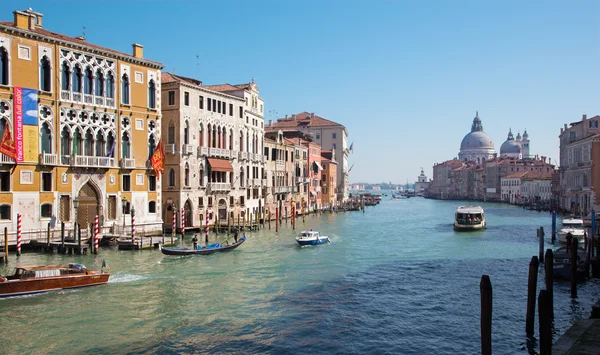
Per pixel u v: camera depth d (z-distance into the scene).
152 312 21.05
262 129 61.91
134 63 41.34
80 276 24.47
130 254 33.78
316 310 21.66
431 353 16.88
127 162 40.34
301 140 84.12
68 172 36.38
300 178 78.56
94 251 33.09
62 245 32.69
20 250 32.06
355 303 22.84
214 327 19.28
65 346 17.16
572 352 14.26
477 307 22.30
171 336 18.23
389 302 23.03
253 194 59.03
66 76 36.53
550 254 19.78
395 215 89.06
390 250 39.72
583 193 70.44
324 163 98.56
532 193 123.69
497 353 16.84
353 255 36.75
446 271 30.53
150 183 42.91
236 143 54.88
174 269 29.69
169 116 46.53
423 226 63.72
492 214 88.44
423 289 25.64
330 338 18.19
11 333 18.31
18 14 33.94
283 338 18.16
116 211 39.88
